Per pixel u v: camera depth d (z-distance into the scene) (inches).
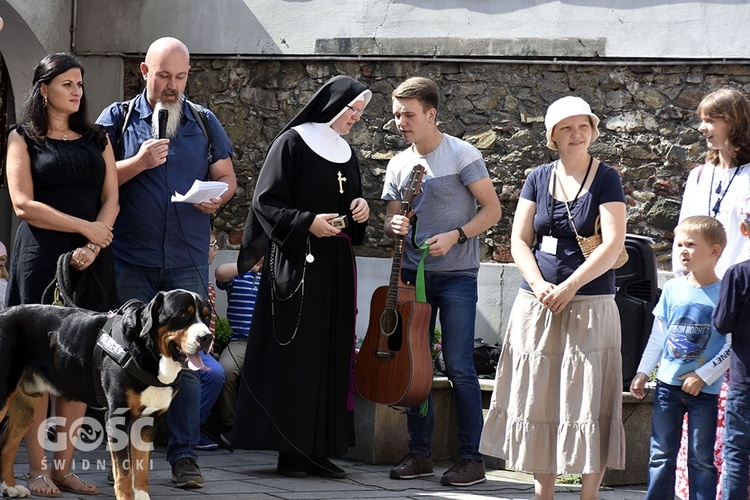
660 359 216.1
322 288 254.7
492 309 354.9
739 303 197.5
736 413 199.9
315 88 378.6
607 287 207.6
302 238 248.5
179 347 180.9
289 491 233.3
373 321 259.9
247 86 384.8
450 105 364.5
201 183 228.7
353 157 266.5
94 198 219.8
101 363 187.8
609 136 352.8
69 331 194.5
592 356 203.3
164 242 237.3
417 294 258.8
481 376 313.9
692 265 209.2
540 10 355.6
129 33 393.4
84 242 216.8
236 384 305.6
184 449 231.1
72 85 214.5
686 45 343.0
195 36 387.2
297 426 250.2
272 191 253.1
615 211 205.0
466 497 239.5
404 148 368.8
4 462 205.0
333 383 256.5
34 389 202.2
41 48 377.7
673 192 347.6
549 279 209.5
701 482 208.5
